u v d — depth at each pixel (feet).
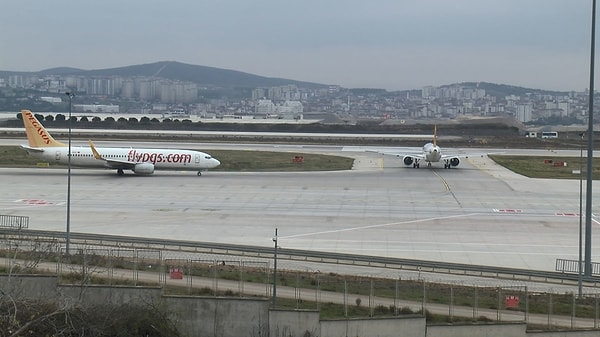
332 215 427.74
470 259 321.32
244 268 280.92
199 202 465.47
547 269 305.53
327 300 240.73
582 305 248.32
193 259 295.28
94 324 208.23
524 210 454.40
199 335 219.61
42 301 215.10
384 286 260.83
